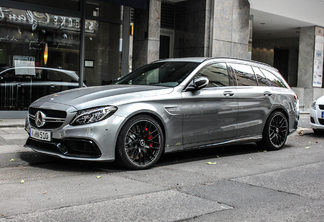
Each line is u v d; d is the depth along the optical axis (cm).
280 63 2353
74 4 1002
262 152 656
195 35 1228
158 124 498
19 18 923
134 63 1141
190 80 543
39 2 947
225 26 1239
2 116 909
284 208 346
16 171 468
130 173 467
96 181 423
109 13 1065
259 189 408
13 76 923
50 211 320
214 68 587
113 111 457
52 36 973
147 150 497
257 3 1389
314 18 1714
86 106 454
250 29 1414
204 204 351
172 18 1285
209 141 562
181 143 527
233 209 339
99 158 450
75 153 457
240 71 629
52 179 429
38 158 533
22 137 693
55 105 471
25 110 945
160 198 366
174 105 513
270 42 2320
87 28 1029
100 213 319
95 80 1055
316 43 1817
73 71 1010
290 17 1623
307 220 316
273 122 671
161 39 1270
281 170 504
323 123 898
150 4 1090
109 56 1077
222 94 572
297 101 721
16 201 345
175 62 598
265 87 661
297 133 962
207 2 1195
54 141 463
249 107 615
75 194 371
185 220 308
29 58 944
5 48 909
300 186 424
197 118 541
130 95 481
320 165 543
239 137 607
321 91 1841
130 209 331
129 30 1108
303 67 1847
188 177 455
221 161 566
